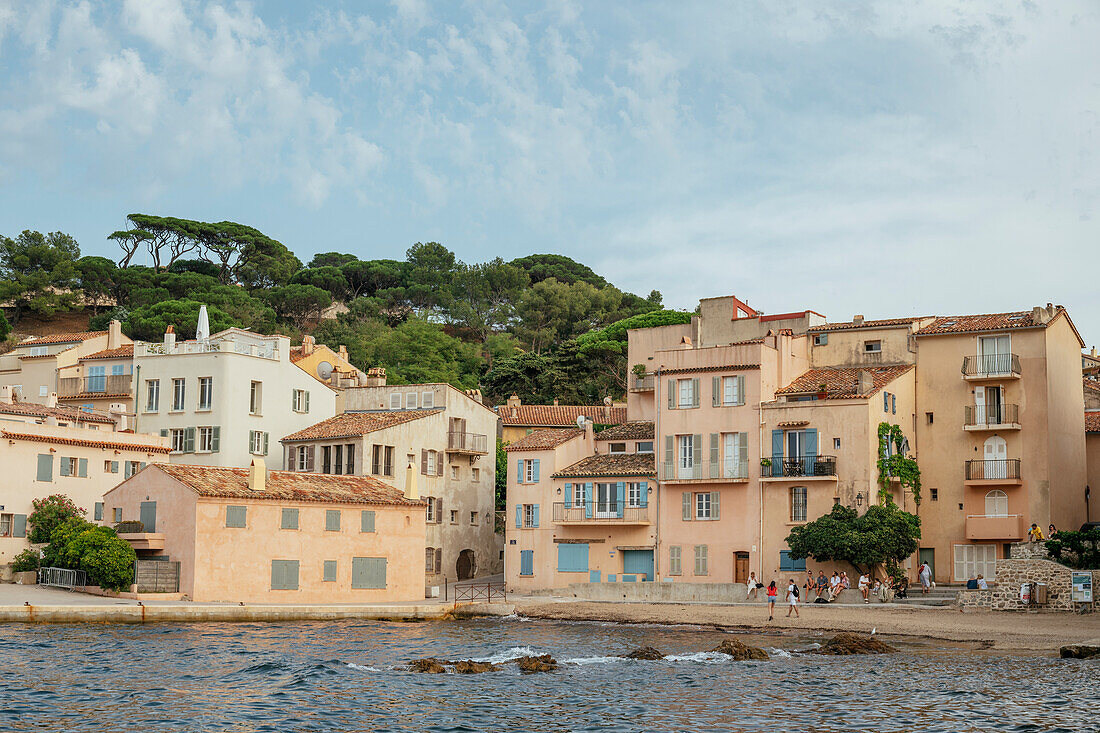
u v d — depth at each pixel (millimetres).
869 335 75625
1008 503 69312
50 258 161750
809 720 34531
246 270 176750
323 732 32812
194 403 87625
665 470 74000
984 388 70938
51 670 41000
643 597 70688
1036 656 47594
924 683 40656
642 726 33812
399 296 178375
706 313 87000
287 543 67438
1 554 70250
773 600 60406
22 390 98125
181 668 42219
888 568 66750
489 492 92000
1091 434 76062
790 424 69812
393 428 83625
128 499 68062
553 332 159000
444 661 45438
